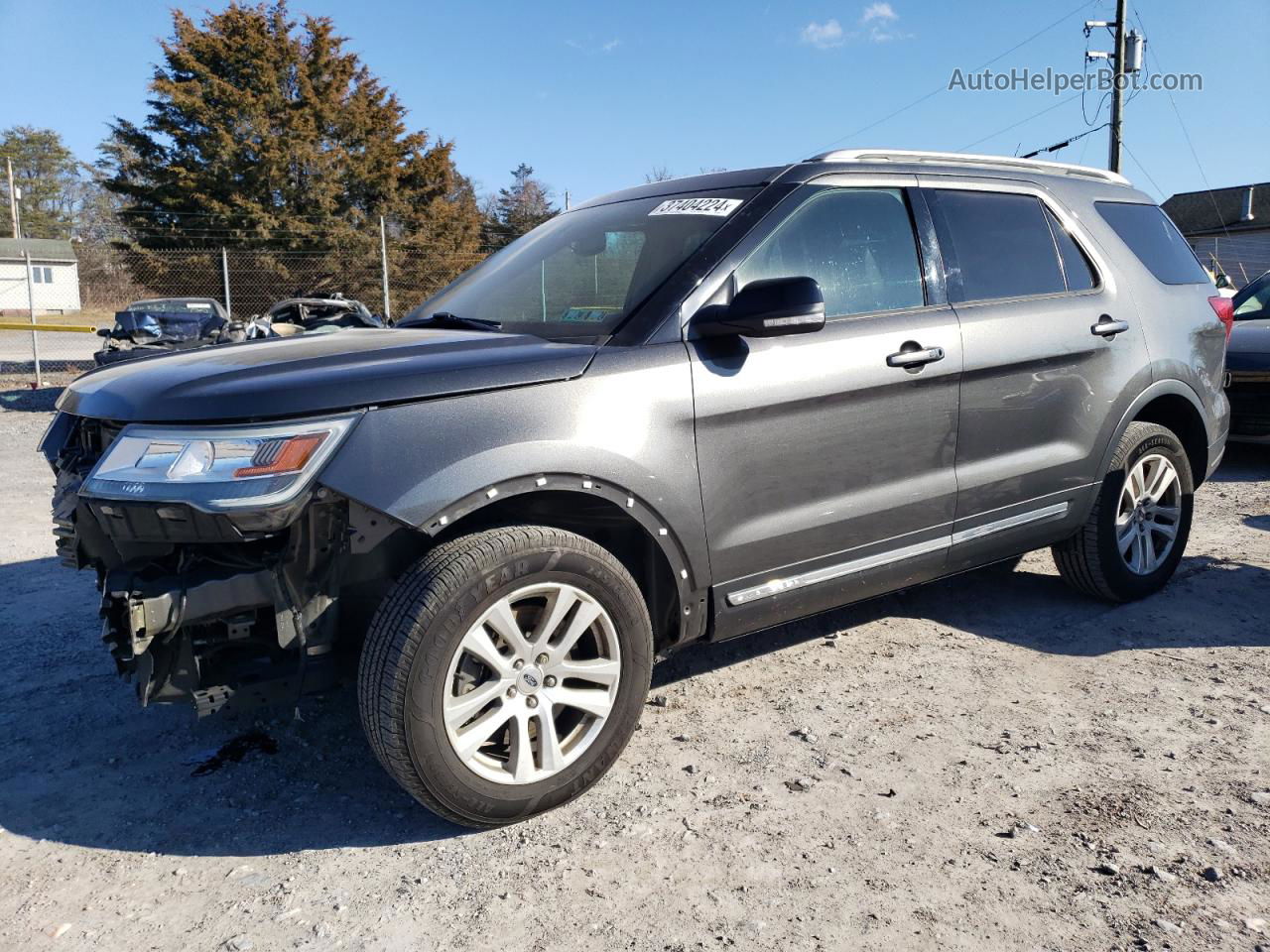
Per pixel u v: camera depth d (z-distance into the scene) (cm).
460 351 280
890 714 340
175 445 246
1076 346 393
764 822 273
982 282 378
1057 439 395
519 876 251
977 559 381
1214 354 461
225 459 242
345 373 257
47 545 584
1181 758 303
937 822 270
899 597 466
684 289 305
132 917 236
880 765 304
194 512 237
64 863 261
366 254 2967
